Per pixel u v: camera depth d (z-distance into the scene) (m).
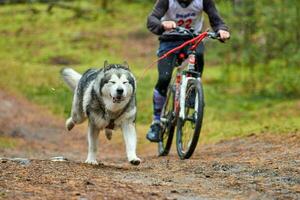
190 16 9.43
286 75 20.95
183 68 9.64
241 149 10.43
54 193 5.71
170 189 6.27
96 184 6.22
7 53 32.09
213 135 13.98
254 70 22.89
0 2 43.59
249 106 19.69
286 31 21.23
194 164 8.42
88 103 7.98
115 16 39.94
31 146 14.84
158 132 10.23
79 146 15.65
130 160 7.96
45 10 40.84
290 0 20.95
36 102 22.56
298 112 17.09
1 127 17.33
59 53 31.61
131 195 5.75
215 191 6.27
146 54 31.62
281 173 7.30
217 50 22.56
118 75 7.71
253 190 6.29
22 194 5.63
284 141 10.59
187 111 9.30
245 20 21.50
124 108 7.91
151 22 9.22
